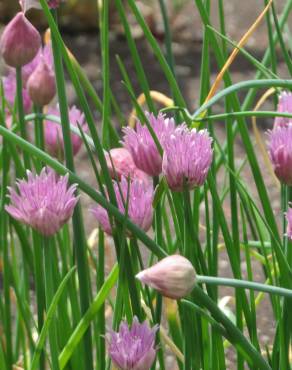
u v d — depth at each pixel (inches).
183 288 19.9
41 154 21.8
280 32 27.7
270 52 29.9
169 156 21.2
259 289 20.9
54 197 21.0
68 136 23.0
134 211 22.2
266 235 32.0
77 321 26.6
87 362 25.0
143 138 22.4
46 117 26.9
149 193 22.2
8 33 25.1
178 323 25.2
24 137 26.5
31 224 21.2
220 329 22.4
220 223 24.8
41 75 26.4
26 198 21.0
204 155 21.2
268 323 45.0
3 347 29.8
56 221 21.1
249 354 22.3
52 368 23.5
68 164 23.1
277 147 23.0
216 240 27.0
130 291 23.1
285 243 25.1
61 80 22.7
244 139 25.4
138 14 25.2
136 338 21.4
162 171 22.1
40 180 21.1
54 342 22.9
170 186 21.5
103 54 25.8
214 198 24.6
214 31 25.9
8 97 31.6
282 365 24.8
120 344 21.1
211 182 24.5
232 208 26.6
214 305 21.4
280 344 24.8
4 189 28.3
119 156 23.6
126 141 22.6
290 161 22.8
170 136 21.3
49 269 21.9
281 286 24.7
